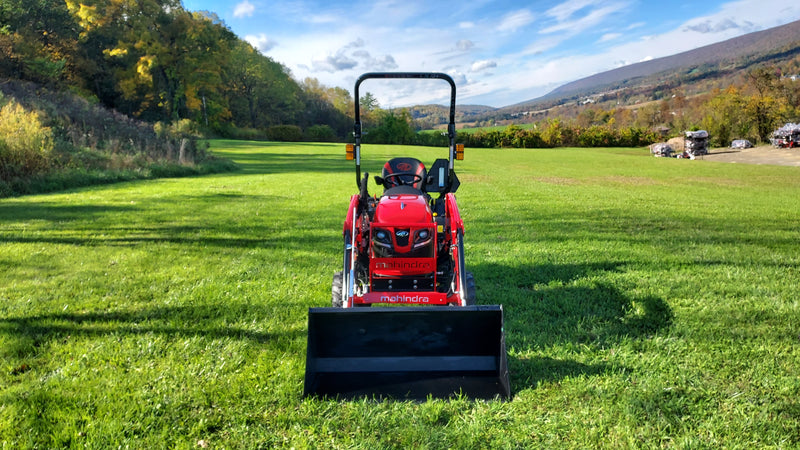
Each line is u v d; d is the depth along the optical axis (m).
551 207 12.17
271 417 2.96
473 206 12.25
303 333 4.16
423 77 4.92
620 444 2.68
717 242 7.86
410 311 3.26
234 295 5.14
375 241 4.19
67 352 3.74
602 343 3.96
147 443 2.69
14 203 11.50
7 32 39.41
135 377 3.36
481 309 3.28
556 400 3.11
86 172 16.75
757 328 4.19
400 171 5.65
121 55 55.84
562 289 5.37
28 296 4.98
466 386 3.27
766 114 65.00
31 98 23.53
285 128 77.12
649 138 72.56
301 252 7.06
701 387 3.25
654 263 6.42
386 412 3.00
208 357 3.67
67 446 2.67
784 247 7.47
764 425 2.83
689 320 4.41
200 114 72.69
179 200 12.62
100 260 6.48
